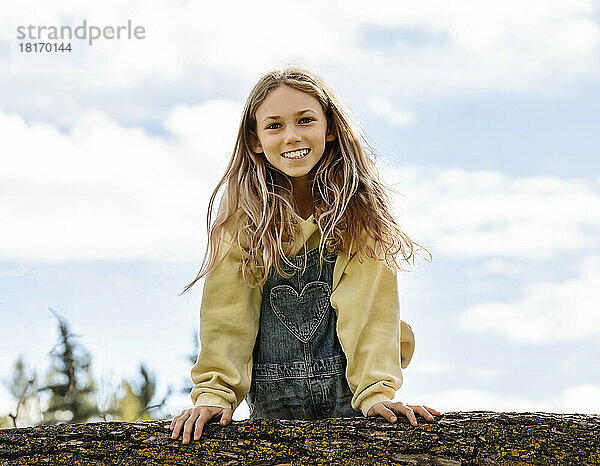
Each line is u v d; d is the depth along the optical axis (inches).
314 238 104.9
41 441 89.0
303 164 101.5
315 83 104.0
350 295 102.2
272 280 104.5
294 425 91.7
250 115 104.7
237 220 104.7
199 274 103.4
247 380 101.6
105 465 85.6
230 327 101.7
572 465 84.5
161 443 88.9
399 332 103.7
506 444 87.4
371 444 88.0
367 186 105.5
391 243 104.4
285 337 104.0
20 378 179.3
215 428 91.7
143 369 178.2
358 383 101.0
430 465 84.9
